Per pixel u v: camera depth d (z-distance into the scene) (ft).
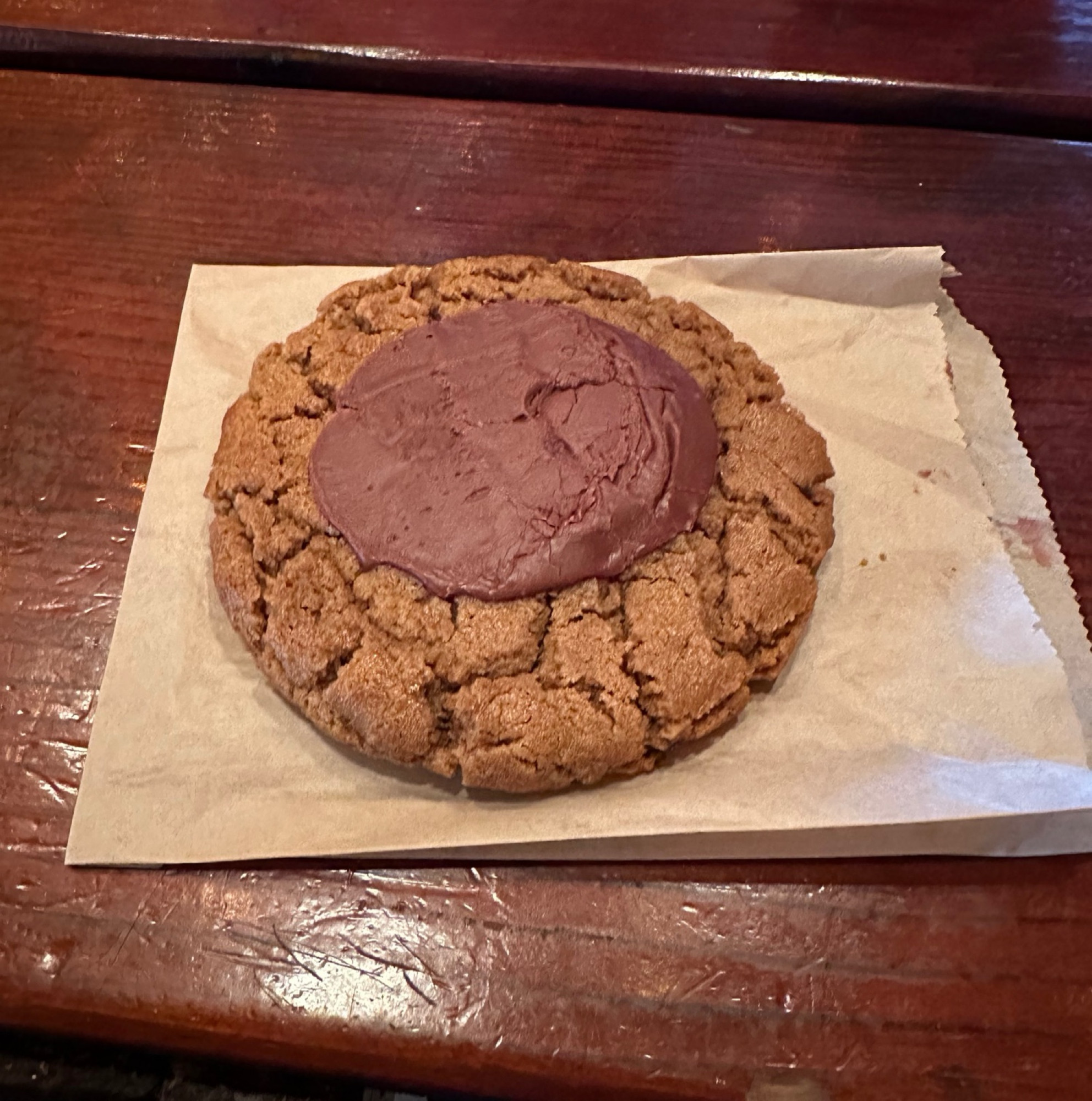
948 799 0.63
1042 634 0.68
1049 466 0.77
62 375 0.81
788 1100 0.60
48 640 0.71
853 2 0.96
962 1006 0.62
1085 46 0.94
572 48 0.94
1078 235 0.87
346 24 0.95
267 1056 0.62
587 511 0.65
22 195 0.88
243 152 0.91
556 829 0.63
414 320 0.74
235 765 0.65
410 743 0.63
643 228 0.87
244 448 0.70
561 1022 0.62
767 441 0.71
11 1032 0.75
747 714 0.67
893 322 0.80
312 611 0.65
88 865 0.64
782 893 0.64
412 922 0.63
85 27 0.93
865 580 0.71
